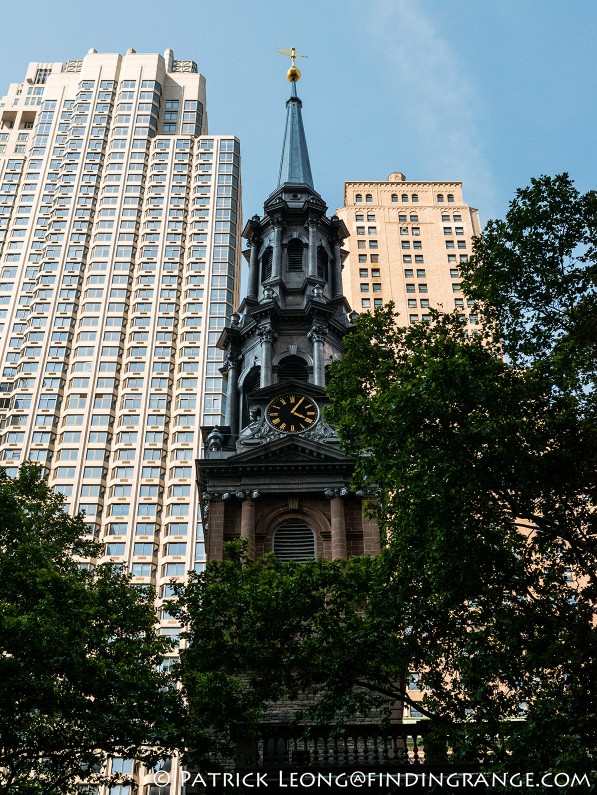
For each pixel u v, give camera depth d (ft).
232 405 172.45
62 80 497.87
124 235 419.13
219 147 460.14
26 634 86.33
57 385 364.99
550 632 84.69
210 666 98.84
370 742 111.24
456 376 86.89
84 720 91.04
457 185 446.19
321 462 149.18
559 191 99.35
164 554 314.14
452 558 84.48
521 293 99.30
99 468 338.75
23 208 440.04
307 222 200.75
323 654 95.09
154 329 383.45
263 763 106.93
